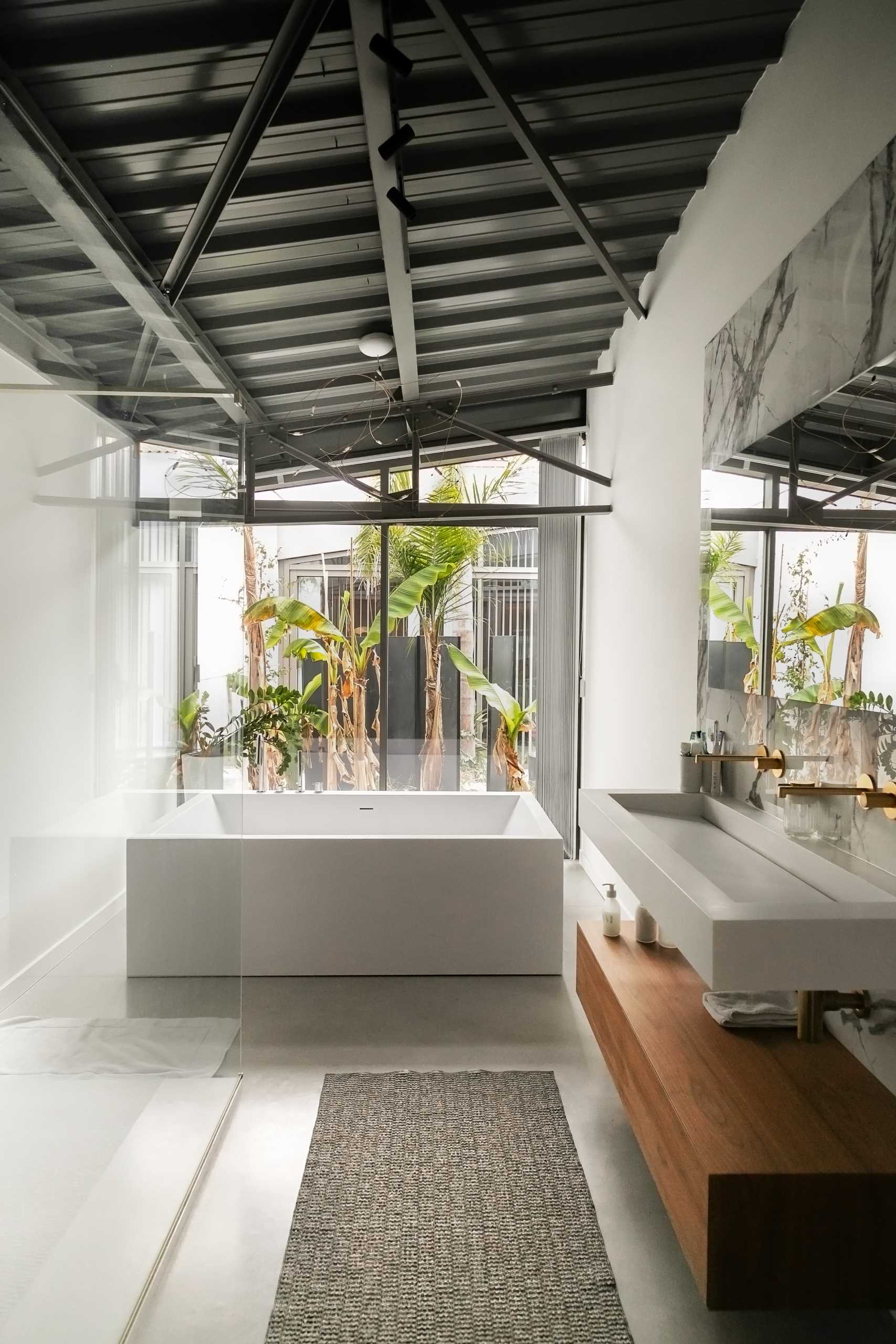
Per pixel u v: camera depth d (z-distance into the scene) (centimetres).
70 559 182
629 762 447
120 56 225
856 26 218
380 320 410
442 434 574
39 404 170
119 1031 201
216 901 275
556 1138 256
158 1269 204
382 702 582
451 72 262
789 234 258
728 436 305
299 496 571
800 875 225
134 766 216
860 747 212
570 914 468
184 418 257
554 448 583
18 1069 155
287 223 318
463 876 383
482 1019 340
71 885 182
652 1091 198
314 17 200
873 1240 160
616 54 267
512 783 587
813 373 237
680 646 367
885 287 199
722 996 231
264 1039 322
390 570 579
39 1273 158
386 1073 296
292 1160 247
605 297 441
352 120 265
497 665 584
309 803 507
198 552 267
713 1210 159
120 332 210
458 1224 218
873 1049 204
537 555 582
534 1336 183
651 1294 195
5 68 225
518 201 338
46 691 173
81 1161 178
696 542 348
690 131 305
